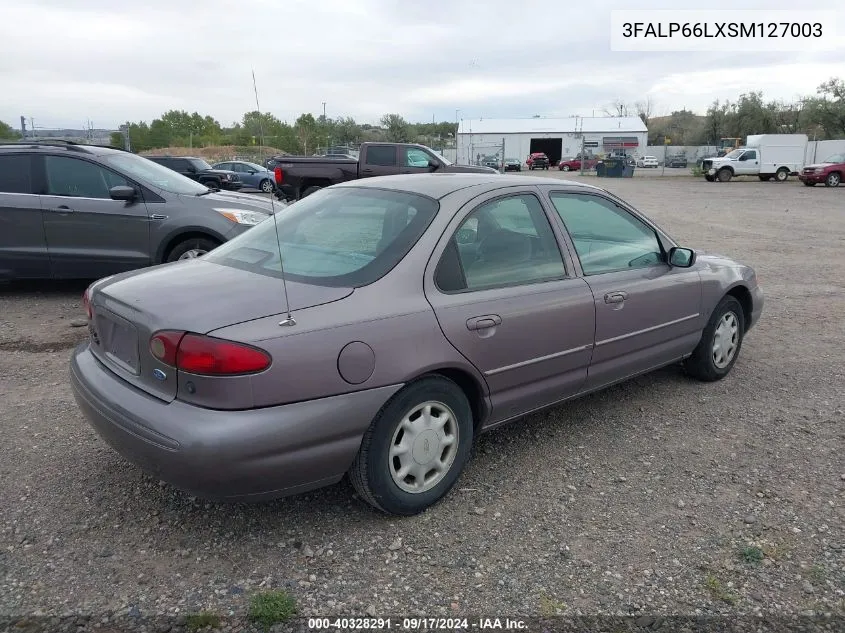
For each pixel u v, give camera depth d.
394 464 3.19
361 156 17.52
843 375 5.46
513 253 3.71
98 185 7.34
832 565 3.00
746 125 71.19
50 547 3.02
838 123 51.47
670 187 32.84
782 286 8.96
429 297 3.24
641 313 4.30
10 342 5.91
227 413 2.72
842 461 3.98
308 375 2.82
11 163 7.21
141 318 2.95
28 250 7.26
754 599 2.79
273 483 2.83
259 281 3.19
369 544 3.09
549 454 4.01
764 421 4.54
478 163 50.41
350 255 3.35
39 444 3.98
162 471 2.79
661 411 4.68
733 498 3.55
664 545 3.13
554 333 3.74
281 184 17.97
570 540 3.16
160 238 7.30
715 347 5.14
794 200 24.44
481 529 3.23
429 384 3.21
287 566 2.93
